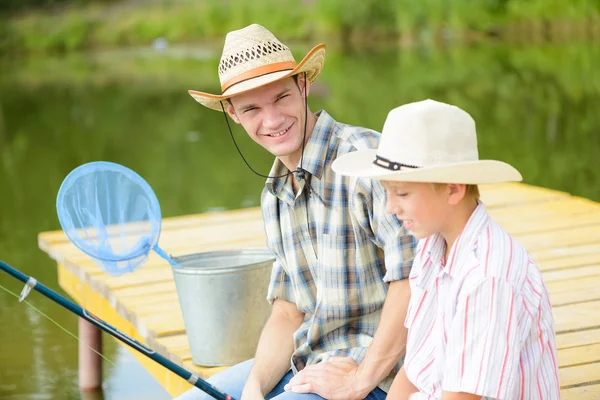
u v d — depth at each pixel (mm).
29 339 5559
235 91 2881
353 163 2602
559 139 11641
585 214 6059
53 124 15414
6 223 8883
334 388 2779
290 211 2943
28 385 4938
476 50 23906
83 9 29766
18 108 17234
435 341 2449
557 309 4297
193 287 3844
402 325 2748
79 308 2945
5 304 6180
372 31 27016
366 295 2898
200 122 15102
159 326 4398
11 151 13172
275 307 3197
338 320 2932
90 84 20266
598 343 3875
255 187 9875
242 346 3898
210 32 28609
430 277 2467
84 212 3723
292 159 2938
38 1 29531
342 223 2842
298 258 2988
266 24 27828
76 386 4992
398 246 2725
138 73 21984
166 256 3904
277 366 3098
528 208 6297
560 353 3789
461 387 2240
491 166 2262
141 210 3879
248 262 4031
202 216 6602
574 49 22875
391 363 2766
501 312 2219
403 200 2373
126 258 3775
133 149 12828
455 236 2377
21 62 26344
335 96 16297
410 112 2365
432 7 26328
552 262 5043
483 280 2230
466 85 17156
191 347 3971
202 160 11711
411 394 2580
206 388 2988
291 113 2887
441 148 2348
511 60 21031
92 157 12352
